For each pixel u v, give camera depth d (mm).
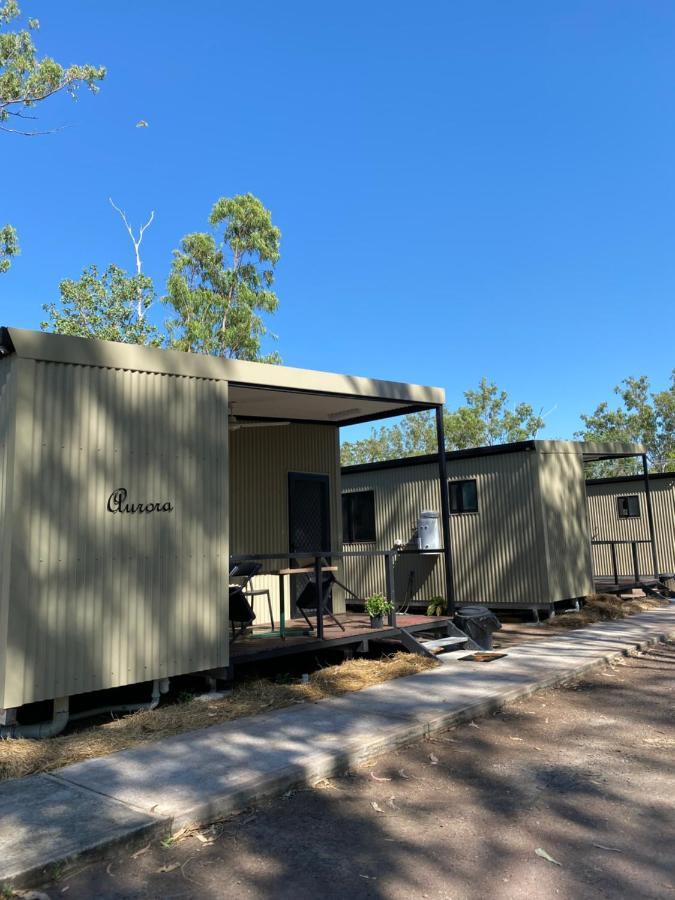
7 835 3496
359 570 14750
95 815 3721
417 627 8477
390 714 5660
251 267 24828
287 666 7992
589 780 4352
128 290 21344
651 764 4621
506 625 11680
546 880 3111
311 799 4172
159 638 5926
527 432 38250
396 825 3750
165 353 6230
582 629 10617
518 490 12297
